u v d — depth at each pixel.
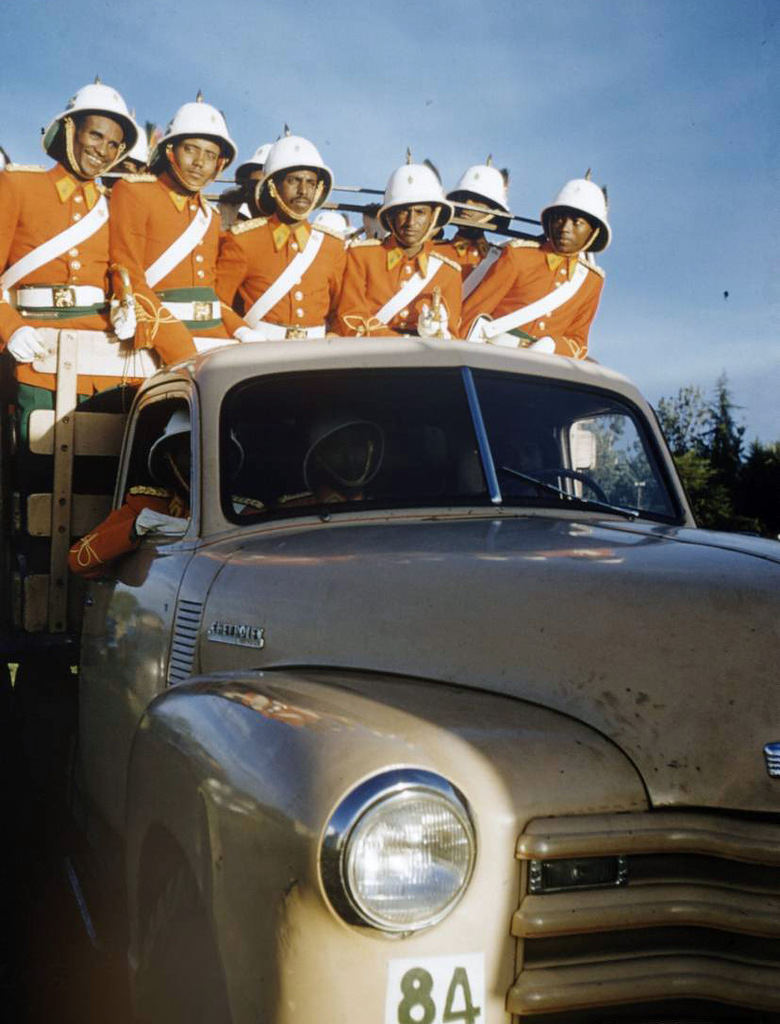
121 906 2.84
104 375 4.22
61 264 4.94
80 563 3.17
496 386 3.06
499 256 6.50
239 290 5.77
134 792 2.04
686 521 3.24
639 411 3.33
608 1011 1.56
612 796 1.63
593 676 1.79
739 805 1.62
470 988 1.50
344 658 2.08
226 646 2.40
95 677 3.20
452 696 1.83
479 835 1.54
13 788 3.87
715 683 1.73
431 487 2.84
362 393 2.94
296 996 1.48
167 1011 1.90
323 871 1.46
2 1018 2.83
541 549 2.20
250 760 1.67
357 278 5.93
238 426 2.85
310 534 2.59
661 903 1.57
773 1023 1.53
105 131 4.94
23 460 4.11
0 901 3.50
